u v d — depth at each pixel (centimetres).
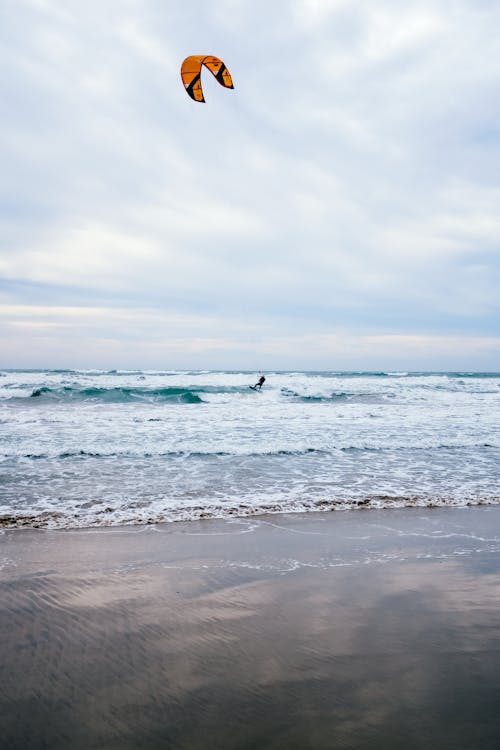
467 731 256
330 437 1409
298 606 409
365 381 4175
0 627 362
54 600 412
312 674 308
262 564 509
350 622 381
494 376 6762
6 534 590
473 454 1207
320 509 729
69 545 558
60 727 255
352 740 248
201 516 685
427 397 3075
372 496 808
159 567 496
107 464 1034
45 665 312
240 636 357
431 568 503
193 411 2078
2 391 2653
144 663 319
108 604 407
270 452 1184
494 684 300
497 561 527
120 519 664
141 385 3234
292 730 256
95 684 294
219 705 276
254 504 750
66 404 2381
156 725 259
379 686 296
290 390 3191
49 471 959
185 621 379
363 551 555
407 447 1284
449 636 360
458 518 695
